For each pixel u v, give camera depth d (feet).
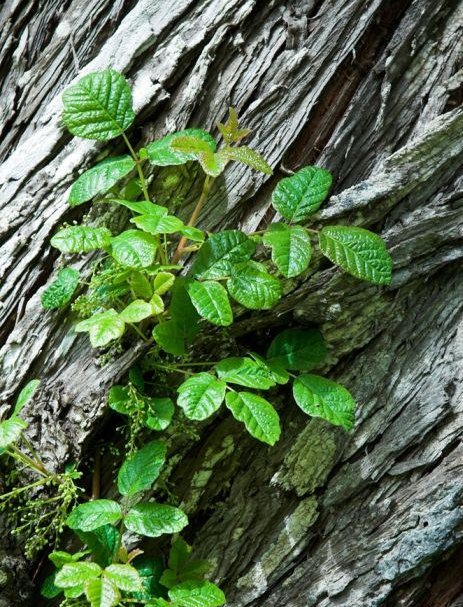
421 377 3.15
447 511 3.01
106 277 3.04
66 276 3.10
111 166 3.03
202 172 3.14
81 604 2.95
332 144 3.17
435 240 3.12
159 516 2.92
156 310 2.91
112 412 3.13
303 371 3.12
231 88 3.17
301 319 3.15
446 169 3.17
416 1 3.15
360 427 3.16
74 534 3.16
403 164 3.12
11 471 3.13
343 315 3.15
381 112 3.18
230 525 3.18
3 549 3.10
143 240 2.91
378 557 3.06
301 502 3.16
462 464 3.06
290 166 3.17
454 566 3.12
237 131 2.98
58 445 3.11
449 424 3.10
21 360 3.17
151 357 3.09
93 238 2.92
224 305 2.90
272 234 2.97
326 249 2.96
